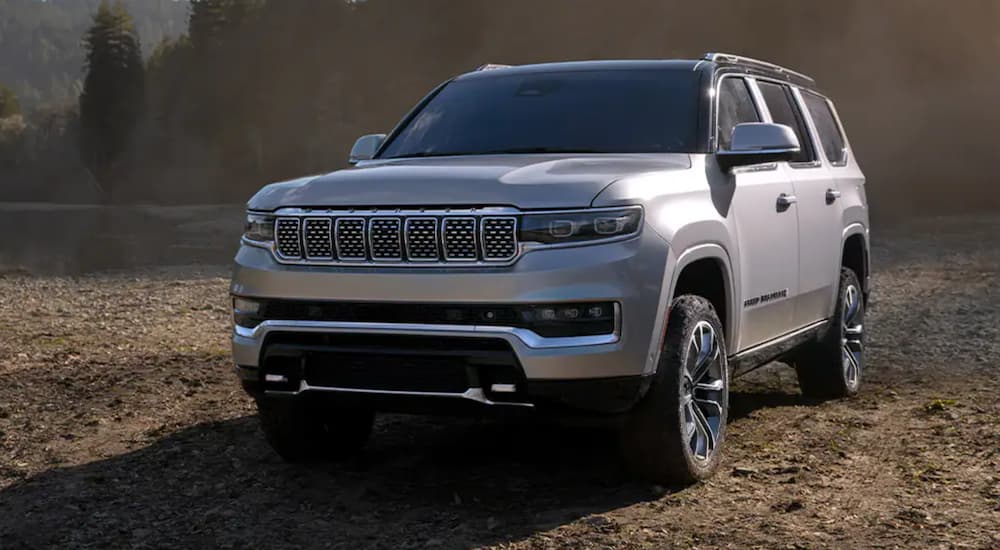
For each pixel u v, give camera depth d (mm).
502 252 4215
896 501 4500
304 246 4500
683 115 5320
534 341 4156
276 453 5535
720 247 4895
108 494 4836
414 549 3977
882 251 23109
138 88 151250
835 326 6891
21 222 71312
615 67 5758
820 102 7250
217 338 10523
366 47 107812
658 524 4207
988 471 4984
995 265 18578
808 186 6270
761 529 4117
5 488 4977
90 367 8438
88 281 18750
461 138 5469
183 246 38125
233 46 132875
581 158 4902
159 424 6340
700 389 4863
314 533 4215
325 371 4492
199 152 134750
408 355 4305
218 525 4348
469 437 5902
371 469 5215
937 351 9258
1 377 7938
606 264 4199
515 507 4512
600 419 4348
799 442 5715
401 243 4312
